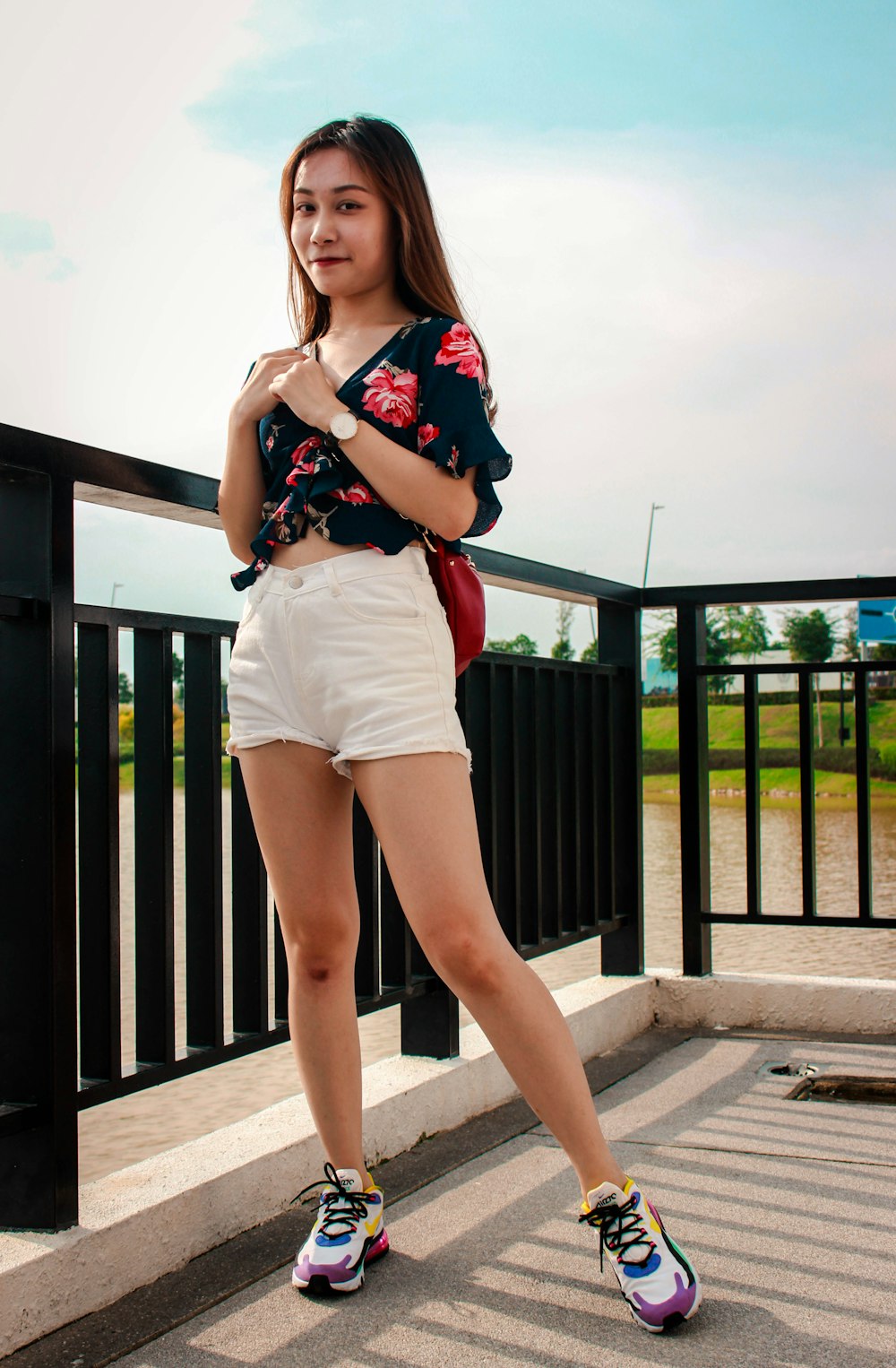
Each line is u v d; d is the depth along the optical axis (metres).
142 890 1.62
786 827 11.59
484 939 1.31
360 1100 1.50
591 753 2.86
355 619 1.32
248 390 1.42
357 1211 1.43
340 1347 1.27
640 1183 1.75
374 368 1.37
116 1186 1.53
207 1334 1.31
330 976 1.47
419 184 1.45
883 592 2.80
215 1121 2.50
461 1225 1.61
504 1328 1.31
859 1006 2.72
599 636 3.03
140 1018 1.60
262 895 1.79
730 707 20.64
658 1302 1.29
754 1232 1.56
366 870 2.01
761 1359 1.23
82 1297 1.36
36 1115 1.36
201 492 1.66
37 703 1.38
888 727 18.30
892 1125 2.03
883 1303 1.36
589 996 2.65
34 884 1.37
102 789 1.55
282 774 1.40
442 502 1.31
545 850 2.68
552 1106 1.32
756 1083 2.32
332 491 1.35
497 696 2.52
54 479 1.40
